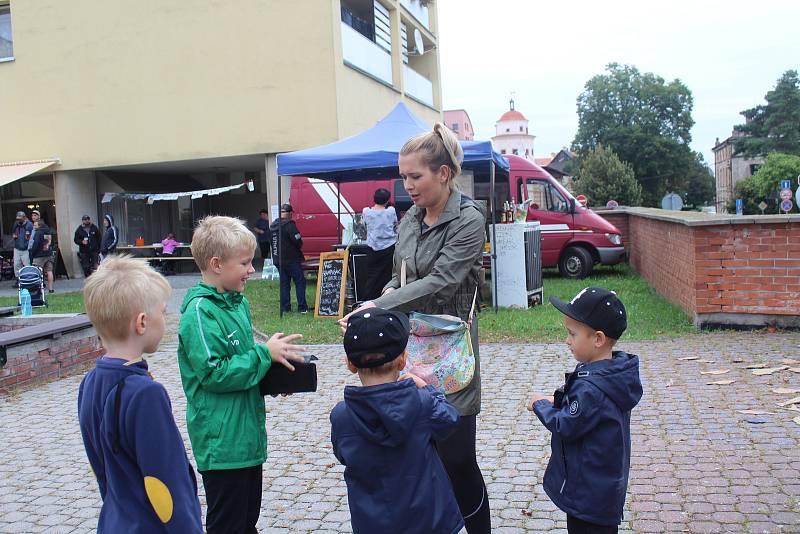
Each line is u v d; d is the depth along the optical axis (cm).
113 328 224
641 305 1092
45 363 766
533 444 506
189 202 2403
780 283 822
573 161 7406
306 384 286
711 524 370
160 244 2094
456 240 304
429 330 299
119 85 1964
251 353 276
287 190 1875
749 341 788
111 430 216
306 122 1834
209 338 275
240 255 286
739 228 833
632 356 284
